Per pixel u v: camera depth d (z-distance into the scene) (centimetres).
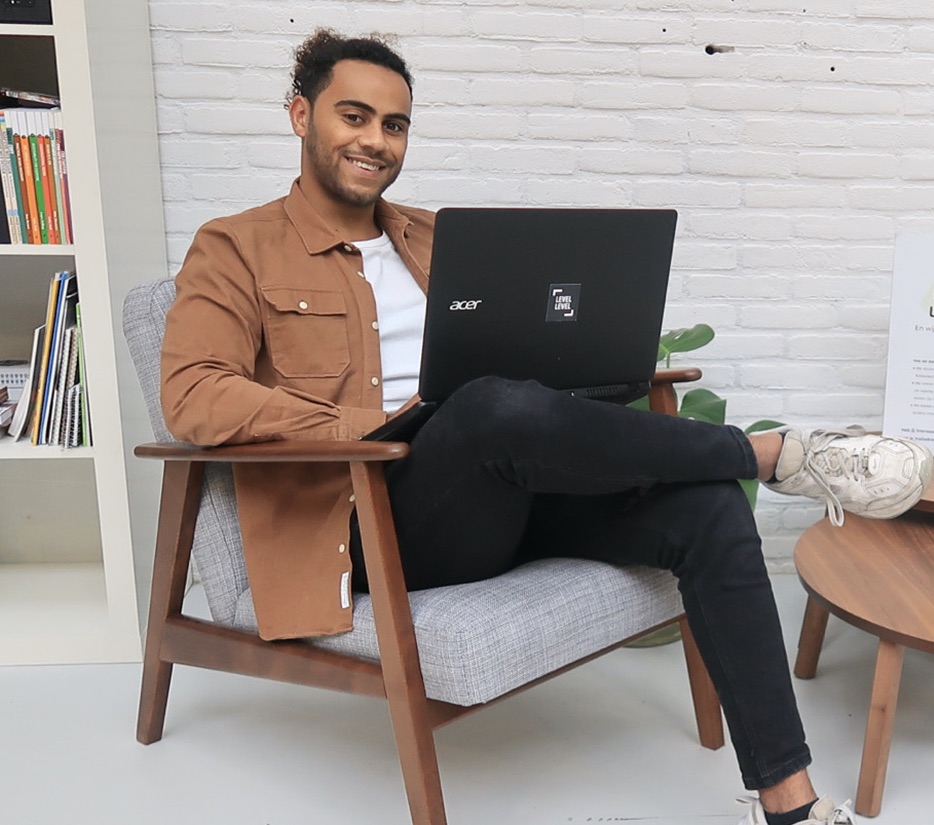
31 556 229
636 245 128
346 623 129
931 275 198
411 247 162
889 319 212
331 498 134
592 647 131
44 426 185
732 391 236
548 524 143
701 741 159
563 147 221
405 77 153
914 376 201
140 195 199
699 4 216
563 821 138
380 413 133
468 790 147
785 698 119
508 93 217
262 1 209
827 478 124
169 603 151
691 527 123
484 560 132
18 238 179
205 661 146
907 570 160
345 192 150
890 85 222
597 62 217
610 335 132
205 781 150
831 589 151
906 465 121
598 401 120
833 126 223
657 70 218
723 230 227
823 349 234
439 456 121
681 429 119
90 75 170
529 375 128
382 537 120
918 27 220
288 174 217
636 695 177
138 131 198
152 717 159
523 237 117
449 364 122
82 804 144
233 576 147
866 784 139
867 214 229
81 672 186
